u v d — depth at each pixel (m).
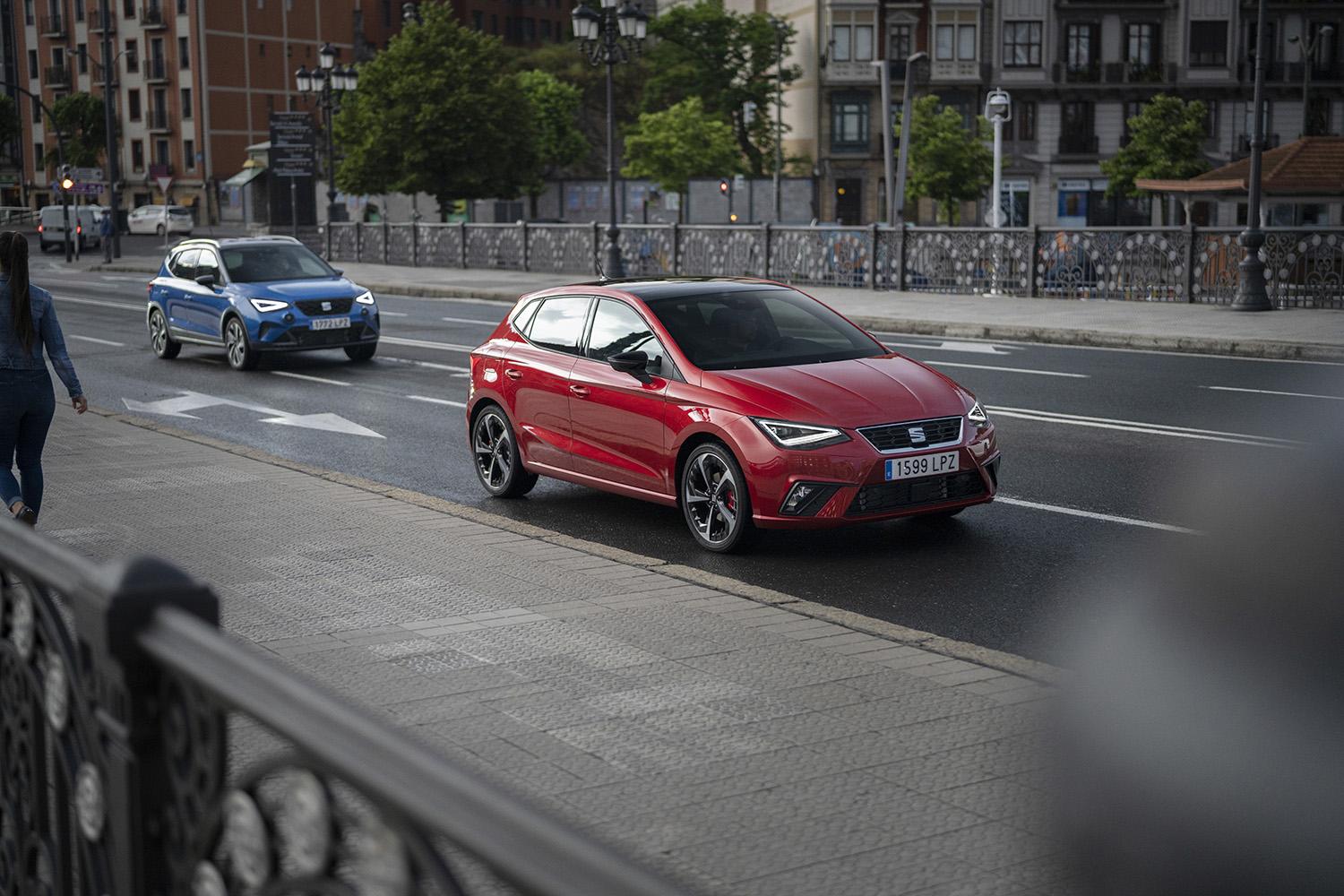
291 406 14.91
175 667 2.14
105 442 11.53
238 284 18.62
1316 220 41.56
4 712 3.19
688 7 75.88
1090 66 70.00
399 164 51.91
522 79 77.06
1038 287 26.48
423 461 11.55
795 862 3.79
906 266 28.39
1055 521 8.80
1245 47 69.81
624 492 8.98
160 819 2.33
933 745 4.62
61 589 2.60
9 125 96.81
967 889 3.62
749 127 72.81
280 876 1.95
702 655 5.66
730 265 31.78
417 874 1.64
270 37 91.12
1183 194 34.16
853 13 70.81
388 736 1.70
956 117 57.22
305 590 6.73
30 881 3.12
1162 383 15.34
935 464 8.11
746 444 8.03
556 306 9.72
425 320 25.59
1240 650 2.20
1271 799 2.09
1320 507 2.25
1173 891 2.20
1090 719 2.36
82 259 54.84
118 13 91.06
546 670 5.46
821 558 8.11
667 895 1.33
